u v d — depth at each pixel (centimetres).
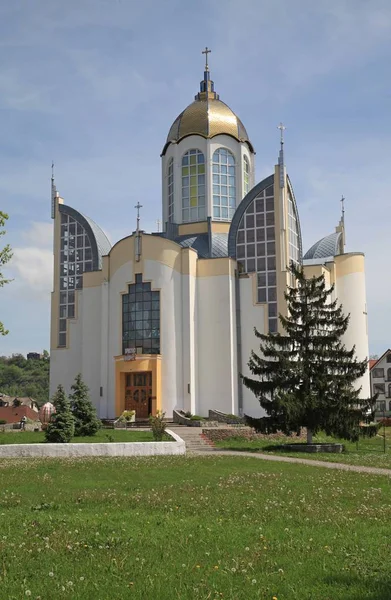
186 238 5884
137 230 5300
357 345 5775
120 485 1983
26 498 1719
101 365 5294
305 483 2083
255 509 1524
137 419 5019
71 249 6028
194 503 1608
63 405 3547
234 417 4838
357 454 3338
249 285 5288
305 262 6512
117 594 851
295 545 1125
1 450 3078
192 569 966
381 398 9094
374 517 1449
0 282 3444
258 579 918
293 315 3688
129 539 1159
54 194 6203
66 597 843
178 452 3241
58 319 5934
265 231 5353
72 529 1254
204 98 6331
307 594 849
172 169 6197
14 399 8256
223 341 5116
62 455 3086
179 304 5144
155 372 5003
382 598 834
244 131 6216
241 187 6022
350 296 5838
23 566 991
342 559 1028
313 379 3538
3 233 3459
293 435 4256
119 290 5309
